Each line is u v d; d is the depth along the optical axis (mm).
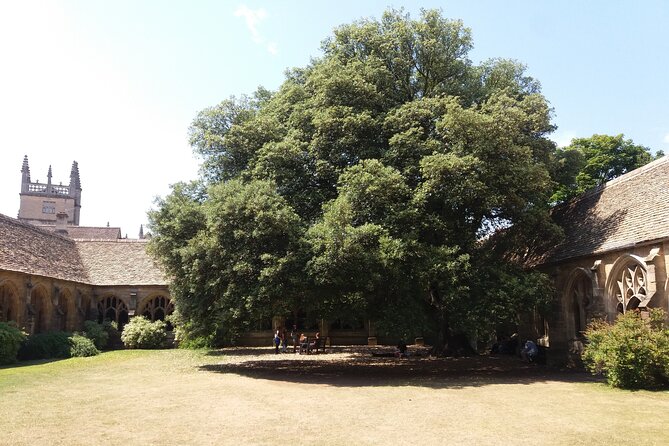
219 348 33062
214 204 19156
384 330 19094
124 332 32844
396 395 13508
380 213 19016
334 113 20344
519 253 25297
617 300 17500
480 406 11797
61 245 35906
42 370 19609
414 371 19609
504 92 21297
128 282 35188
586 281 19641
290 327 36250
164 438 8844
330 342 35062
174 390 14516
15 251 27609
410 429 9484
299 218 19266
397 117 20344
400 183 18250
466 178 17922
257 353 28859
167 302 35781
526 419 10312
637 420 10172
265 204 17984
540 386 15039
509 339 28000
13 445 8344
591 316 18391
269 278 17391
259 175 20969
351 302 19188
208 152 23719
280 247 18438
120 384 15766
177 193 22422
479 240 23297
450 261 17828
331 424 9930
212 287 19000
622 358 14258
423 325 19094
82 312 33156
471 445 8367
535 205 20969
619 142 36938
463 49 24250
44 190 82625
